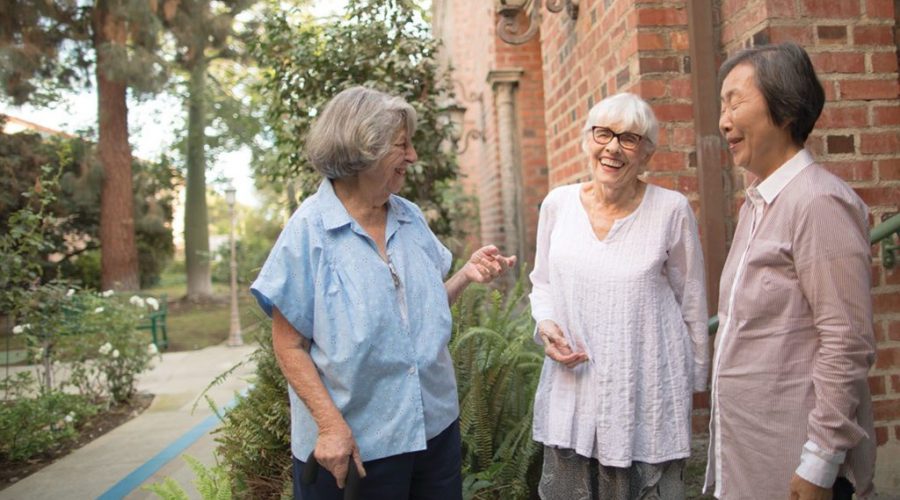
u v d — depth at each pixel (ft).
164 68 50.52
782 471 5.06
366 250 5.43
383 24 16.35
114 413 19.30
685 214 6.55
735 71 5.18
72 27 50.14
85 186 50.57
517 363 9.11
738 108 5.10
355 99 5.41
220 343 37.93
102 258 52.70
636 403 6.40
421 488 5.81
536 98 22.29
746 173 9.09
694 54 9.39
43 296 17.87
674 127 9.72
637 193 6.72
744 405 5.21
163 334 35.68
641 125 6.30
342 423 5.12
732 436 5.33
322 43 16.44
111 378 20.08
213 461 13.38
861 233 4.75
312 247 5.30
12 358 30.01
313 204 5.49
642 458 6.39
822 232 4.70
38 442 15.11
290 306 5.24
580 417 6.61
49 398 16.21
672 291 6.72
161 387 23.17
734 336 5.27
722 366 5.38
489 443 8.15
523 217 22.26
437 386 5.66
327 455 5.03
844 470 4.94
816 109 4.99
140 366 20.75
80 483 12.98
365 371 5.22
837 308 4.62
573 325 6.64
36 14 47.42
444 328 5.72
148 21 49.06
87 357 19.69
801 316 4.94
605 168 6.46
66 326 18.49
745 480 5.25
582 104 12.38
